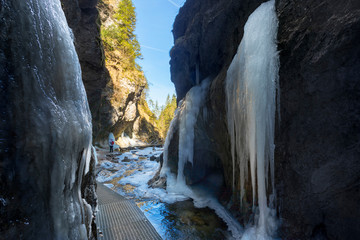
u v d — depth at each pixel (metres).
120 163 11.03
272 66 2.60
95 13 6.53
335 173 1.84
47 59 1.30
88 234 1.76
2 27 1.03
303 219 2.18
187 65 7.73
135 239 2.74
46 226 1.19
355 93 1.65
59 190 1.29
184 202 4.76
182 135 6.28
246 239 2.75
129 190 6.14
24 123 1.10
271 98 2.62
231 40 4.87
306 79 2.10
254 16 3.15
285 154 2.42
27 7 1.18
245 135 3.34
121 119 20.72
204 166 5.97
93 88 8.76
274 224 2.53
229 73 4.01
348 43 1.66
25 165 1.09
